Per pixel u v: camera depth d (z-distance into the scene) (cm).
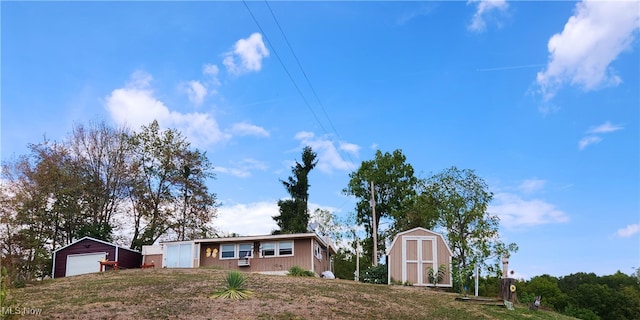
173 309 1644
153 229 4612
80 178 4453
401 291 2361
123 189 4622
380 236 5125
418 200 3681
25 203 4062
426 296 2264
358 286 2431
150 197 4706
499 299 2259
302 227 4844
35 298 1819
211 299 1809
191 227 4766
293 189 5288
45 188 4203
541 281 6019
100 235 4206
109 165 4625
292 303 1819
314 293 2064
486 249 3228
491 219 3347
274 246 3512
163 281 2270
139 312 1597
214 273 2678
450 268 2831
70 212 4338
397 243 2877
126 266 3788
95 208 4488
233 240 3544
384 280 2894
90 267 3691
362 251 5175
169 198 4766
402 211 4947
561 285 7062
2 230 3959
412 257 2852
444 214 3378
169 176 4806
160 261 3812
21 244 3919
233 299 1820
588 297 5678
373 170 5156
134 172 4666
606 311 5578
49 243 4266
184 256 3575
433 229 3503
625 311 5525
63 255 3744
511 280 2273
